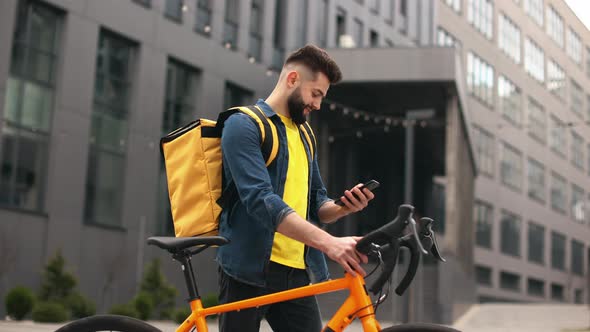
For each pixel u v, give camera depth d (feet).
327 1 99.66
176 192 9.82
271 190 9.11
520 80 144.56
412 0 120.57
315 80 9.72
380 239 8.40
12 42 64.23
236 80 86.53
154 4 77.51
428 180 129.18
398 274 64.18
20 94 64.95
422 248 7.98
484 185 142.31
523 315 81.61
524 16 137.69
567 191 174.40
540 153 163.53
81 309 59.72
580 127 151.12
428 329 8.66
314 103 9.82
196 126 9.83
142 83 75.87
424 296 73.36
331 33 99.60
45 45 67.62
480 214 141.69
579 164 172.35
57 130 67.36
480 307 96.22
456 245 78.18
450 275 69.26
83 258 68.54
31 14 66.44
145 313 62.49
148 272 67.26
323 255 10.16
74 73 69.05
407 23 118.73
